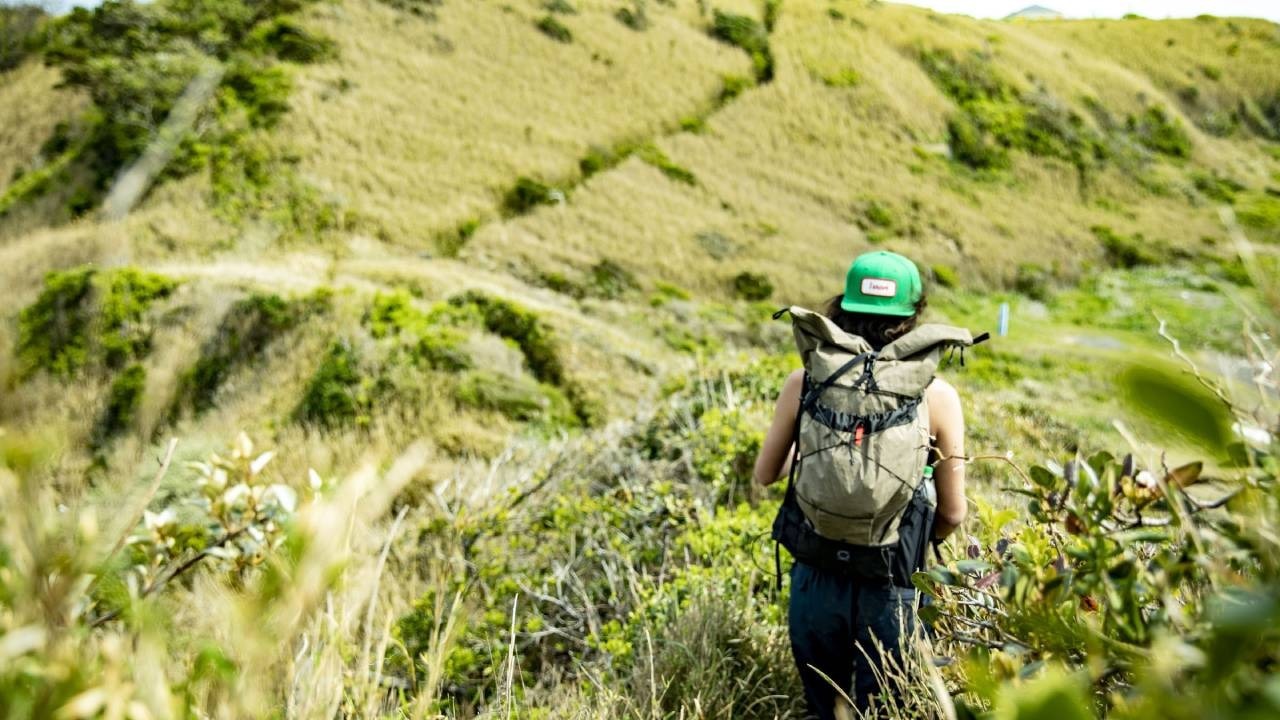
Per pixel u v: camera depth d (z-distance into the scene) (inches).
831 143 1533.0
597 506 167.8
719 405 226.5
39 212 1002.1
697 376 260.5
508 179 1214.9
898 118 1626.5
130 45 1137.4
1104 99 1953.7
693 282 1111.0
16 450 26.6
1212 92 2116.1
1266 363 27.7
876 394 84.7
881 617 90.6
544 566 155.5
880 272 92.0
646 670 111.9
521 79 1433.3
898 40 1847.9
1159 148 1839.3
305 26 1333.7
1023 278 1273.4
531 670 136.5
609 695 100.4
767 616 122.1
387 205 1119.6
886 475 83.7
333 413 556.7
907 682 77.8
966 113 1720.0
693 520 163.0
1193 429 18.1
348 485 31.9
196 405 620.7
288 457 466.9
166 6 1219.2
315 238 1049.5
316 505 31.4
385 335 636.1
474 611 135.9
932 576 58.1
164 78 1071.6
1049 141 1700.3
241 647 30.9
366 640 54.2
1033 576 45.6
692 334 978.1
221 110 1155.3
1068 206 1558.8
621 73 1521.9
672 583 132.1
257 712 32.8
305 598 30.7
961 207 1455.5
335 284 859.4
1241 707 21.9
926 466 89.0
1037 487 51.9
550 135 1332.4
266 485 74.1
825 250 1245.1
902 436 84.1
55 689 27.8
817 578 93.7
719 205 1299.2
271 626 30.6
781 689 114.0
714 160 1398.9
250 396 613.0
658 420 219.9
